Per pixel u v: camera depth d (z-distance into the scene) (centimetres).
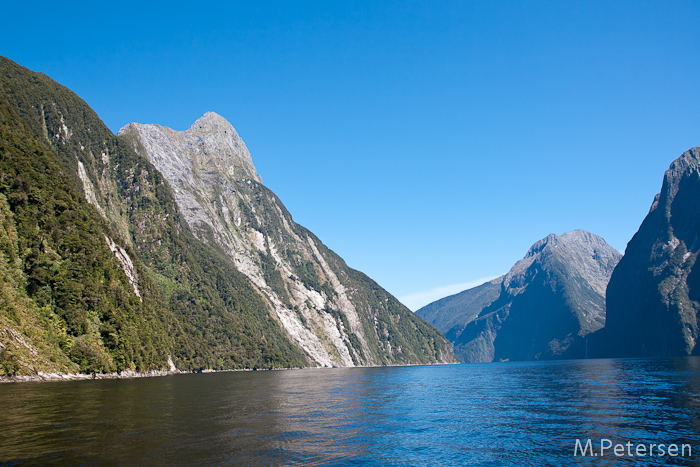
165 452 3831
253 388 10225
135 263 17675
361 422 5534
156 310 18038
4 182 11350
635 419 5597
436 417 5966
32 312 10156
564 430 5016
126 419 5206
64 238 12119
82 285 11775
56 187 13588
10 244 10319
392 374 19700
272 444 4225
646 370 16200
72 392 7488
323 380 14162
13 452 3725
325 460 3775
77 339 10825
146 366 13800
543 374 17200
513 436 4722
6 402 6131
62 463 3459
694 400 7181
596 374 15162
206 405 6731
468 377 16525
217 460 3644
